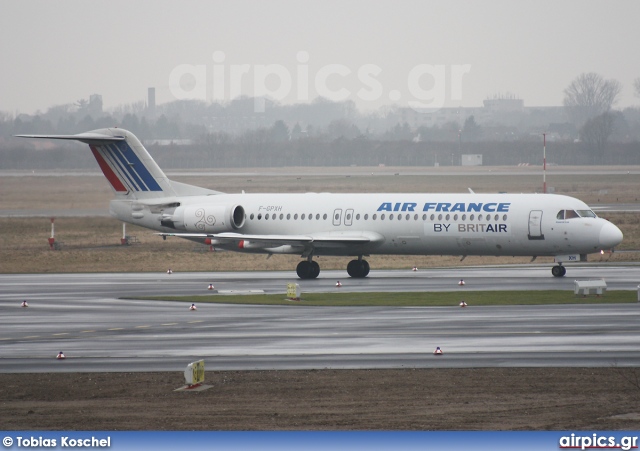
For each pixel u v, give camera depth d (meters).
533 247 195.88
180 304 161.38
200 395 90.94
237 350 114.69
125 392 93.06
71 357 111.94
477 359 106.25
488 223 197.12
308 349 114.50
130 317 146.25
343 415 82.06
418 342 118.12
